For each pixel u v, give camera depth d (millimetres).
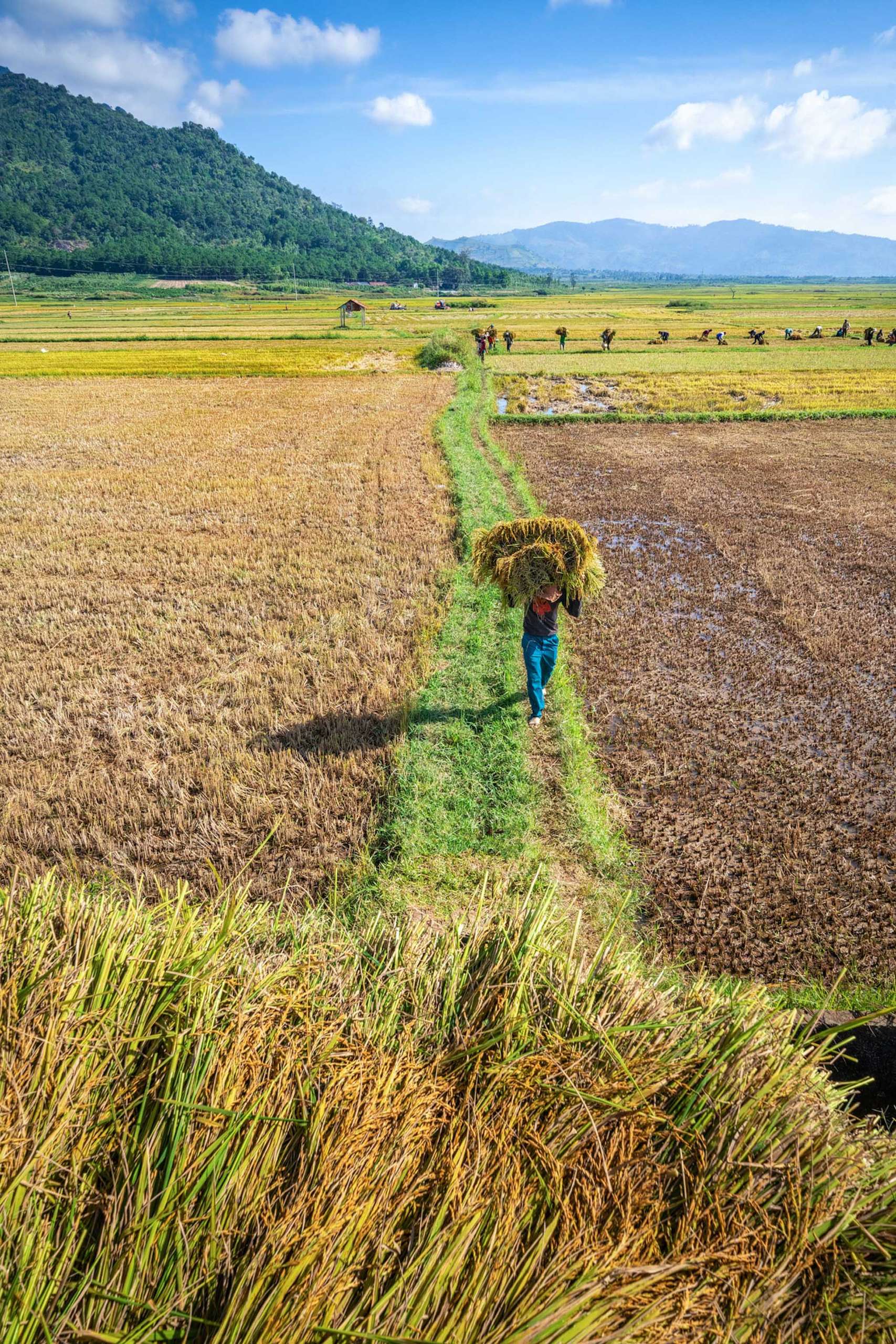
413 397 29188
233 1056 2281
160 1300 1789
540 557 6203
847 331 56094
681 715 7141
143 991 2559
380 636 8578
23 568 11047
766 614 9648
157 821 5344
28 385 33781
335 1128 2172
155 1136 2059
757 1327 1901
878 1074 3562
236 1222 1944
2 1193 1855
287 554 11688
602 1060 2543
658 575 11117
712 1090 2410
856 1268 2035
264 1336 1695
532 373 35562
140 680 7547
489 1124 2311
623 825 5480
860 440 21578
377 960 3197
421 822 5215
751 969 4242
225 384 34094
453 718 6723
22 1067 2172
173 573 10805
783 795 5906
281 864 4895
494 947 3064
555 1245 2006
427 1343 1616
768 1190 2178
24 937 2850
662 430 23453
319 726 6586
